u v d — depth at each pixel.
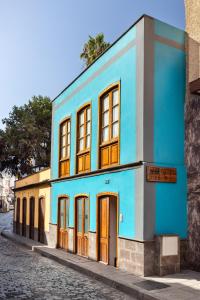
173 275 9.65
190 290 8.19
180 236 10.40
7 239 23.25
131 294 8.37
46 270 11.52
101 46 27.27
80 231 14.13
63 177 15.92
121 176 11.11
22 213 24.42
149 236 9.85
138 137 10.38
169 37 11.03
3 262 13.12
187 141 10.84
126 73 11.27
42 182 18.98
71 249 14.70
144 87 10.34
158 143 10.43
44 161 41.19
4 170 43.56
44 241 18.70
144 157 10.12
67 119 16.28
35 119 42.03
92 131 13.45
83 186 13.92
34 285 9.23
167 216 10.26
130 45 11.16
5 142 40.50
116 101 11.97
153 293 7.93
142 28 10.57
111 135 12.10
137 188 10.21
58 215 16.62
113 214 11.92
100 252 12.34
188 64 11.05
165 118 10.66
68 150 16.17
